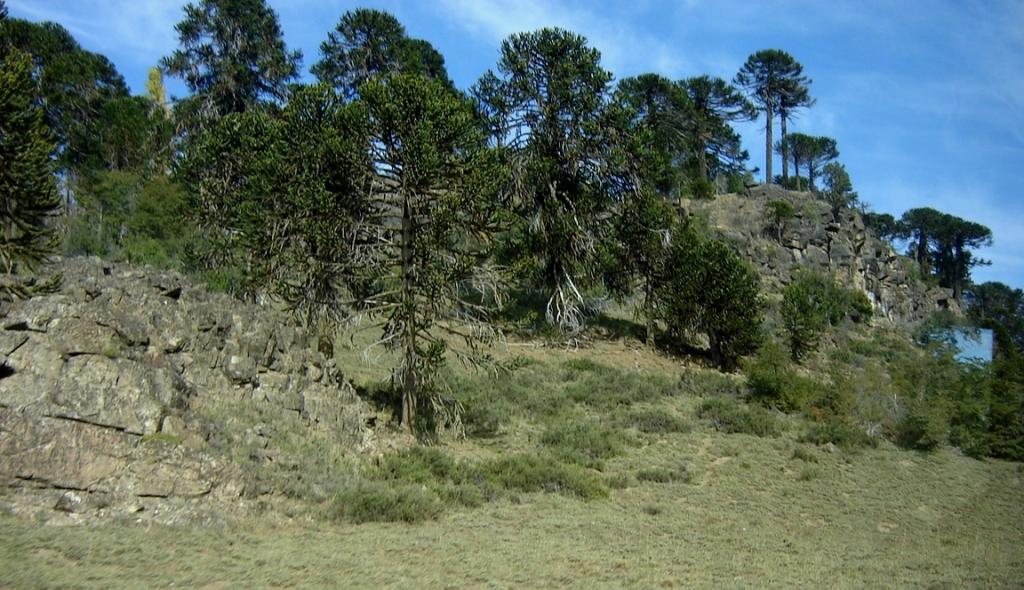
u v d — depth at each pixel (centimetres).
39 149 2002
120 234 3591
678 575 1407
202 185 3203
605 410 3177
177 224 3528
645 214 4072
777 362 3647
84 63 4931
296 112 2722
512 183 3803
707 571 1447
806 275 5969
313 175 2544
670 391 3556
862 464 2738
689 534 1833
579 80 3903
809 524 2038
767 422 3125
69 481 1436
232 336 2072
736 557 1588
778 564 1527
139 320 1861
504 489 2172
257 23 4578
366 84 2605
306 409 2088
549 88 3909
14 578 1063
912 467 2745
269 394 2038
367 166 2556
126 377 1622
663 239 4150
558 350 4041
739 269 4288
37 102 4431
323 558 1370
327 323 2591
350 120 2495
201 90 4484
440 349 2427
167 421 1628
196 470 1587
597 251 3962
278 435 1916
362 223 2558
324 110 2734
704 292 4197
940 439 3167
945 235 9112
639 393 3444
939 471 2703
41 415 1473
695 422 3131
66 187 4100
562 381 3528
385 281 2719
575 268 4044
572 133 3950
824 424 3194
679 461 2630
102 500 1444
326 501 1767
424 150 2416
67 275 2073
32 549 1213
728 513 2097
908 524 2058
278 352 2169
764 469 2595
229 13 4519
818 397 3447
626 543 1689
